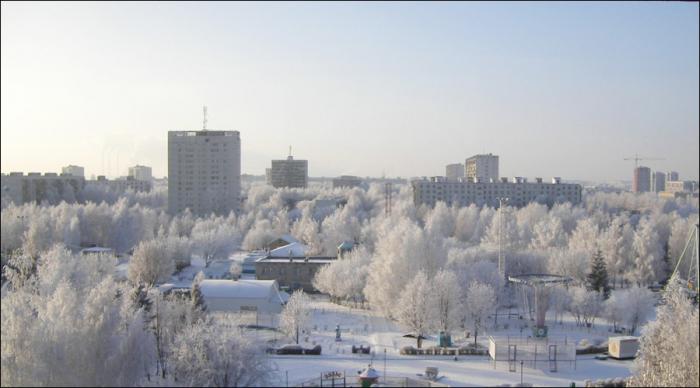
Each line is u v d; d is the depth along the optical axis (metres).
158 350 96.31
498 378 94.75
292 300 120.62
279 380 92.00
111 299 92.50
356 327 130.00
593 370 99.75
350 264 162.50
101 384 80.06
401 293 127.62
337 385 90.31
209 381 82.88
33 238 176.50
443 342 113.31
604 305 131.75
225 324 105.88
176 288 149.50
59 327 79.88
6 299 85.38
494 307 132.00
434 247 148.50
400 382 91.50
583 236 193.50
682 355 82.50
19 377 76.06
